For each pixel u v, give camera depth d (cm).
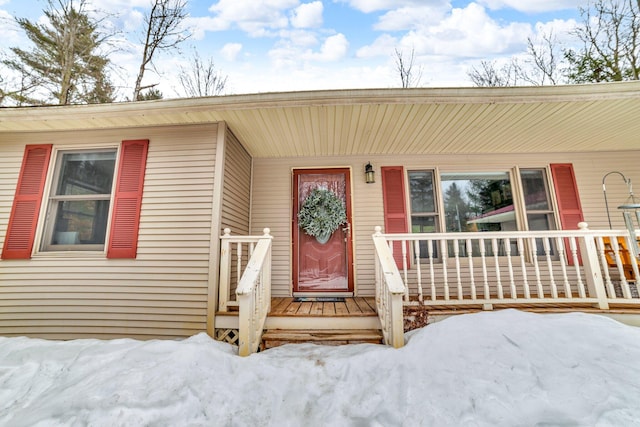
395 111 306
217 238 319
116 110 312
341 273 426
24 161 353
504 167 432
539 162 430
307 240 436
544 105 291
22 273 329
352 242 426
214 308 306
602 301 291
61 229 344
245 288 244
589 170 425
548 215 421
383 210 429
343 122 333
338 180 447
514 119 323
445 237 309
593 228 409
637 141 391
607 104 287
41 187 345
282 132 362
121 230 330
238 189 388
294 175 450
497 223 424
